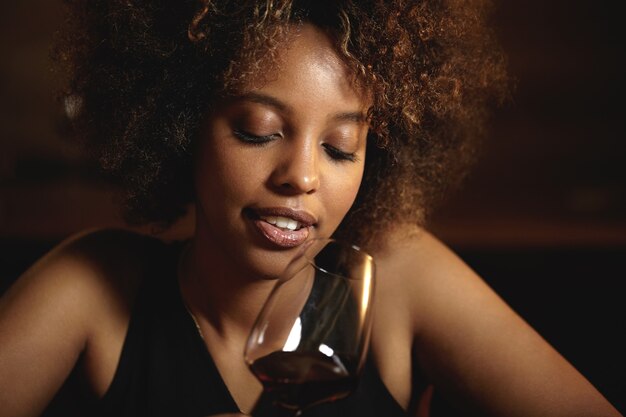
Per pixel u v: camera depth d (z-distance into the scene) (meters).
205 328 1.33
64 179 4.29
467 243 3.34
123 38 1.21
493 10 1.48
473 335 1.35
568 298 3.18
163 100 1.21
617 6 4.66
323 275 1.03
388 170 1.36
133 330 1.35
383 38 1.13
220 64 1.14
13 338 1.29
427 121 1.35
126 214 1.41
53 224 3.52
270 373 1.00
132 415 1.33
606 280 3.26
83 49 1.31
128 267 1.41
